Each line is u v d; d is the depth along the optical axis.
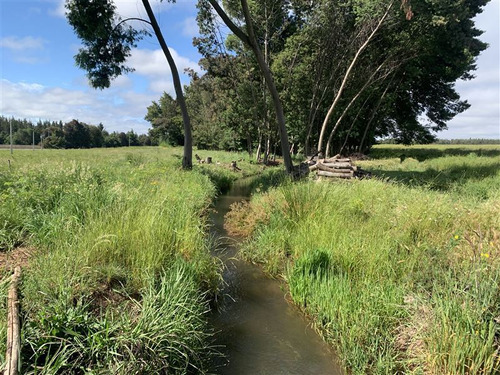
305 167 12.86
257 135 28.33
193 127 50.31
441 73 26.52
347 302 3.75
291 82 22.80
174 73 15.27
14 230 4.75
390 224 5.51
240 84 23.94
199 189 10.50
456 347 2.72
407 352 3.03
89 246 3.98
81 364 2.56
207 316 4.05
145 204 5.64
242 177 19.44
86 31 14.46
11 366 2.20
